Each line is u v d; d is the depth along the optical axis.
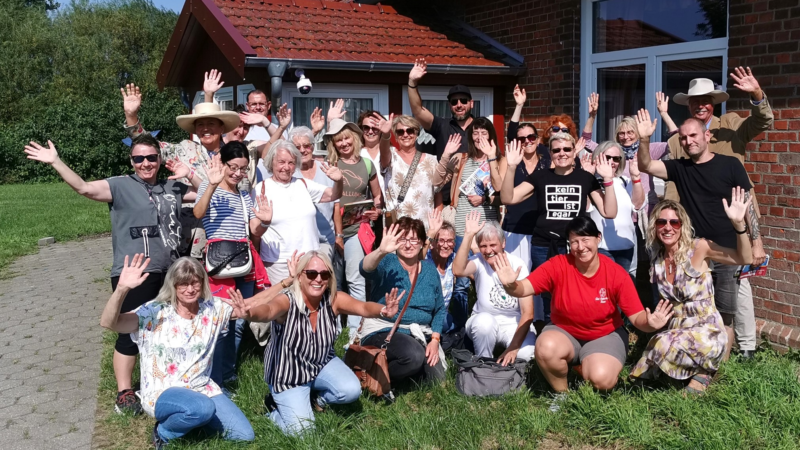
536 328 6.05
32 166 25.89
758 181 6.35
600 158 5.36
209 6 8.54
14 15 38.12
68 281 9.20
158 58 38.72
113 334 6.63
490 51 9.38
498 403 4.82
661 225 4.79
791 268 6.11
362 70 8.26
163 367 4.29
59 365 5.88
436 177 6.31
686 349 4.68
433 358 5.03
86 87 35.03
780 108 6.13
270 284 5.29
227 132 5.83
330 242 6.09
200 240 5.35
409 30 9.69
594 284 4.73
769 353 5.63
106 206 17.64
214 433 4.33
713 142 5.78
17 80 34.22
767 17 6.18
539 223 5.63
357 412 4.68
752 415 4.36
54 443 4.41
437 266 5.66
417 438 4.25
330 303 4.52
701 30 7.11
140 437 4.48
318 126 6.62
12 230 13.40
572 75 8.46
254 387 5.04
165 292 4.31
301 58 7.87
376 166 6.58
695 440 4.09
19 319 7.34
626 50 7.96
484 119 6.15
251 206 5.17
